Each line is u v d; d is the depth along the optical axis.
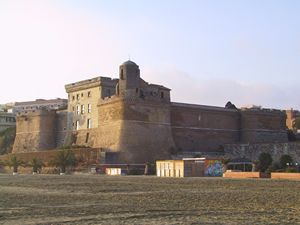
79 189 38.69
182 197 29.47
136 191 35.78
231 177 71.50
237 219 18.41
